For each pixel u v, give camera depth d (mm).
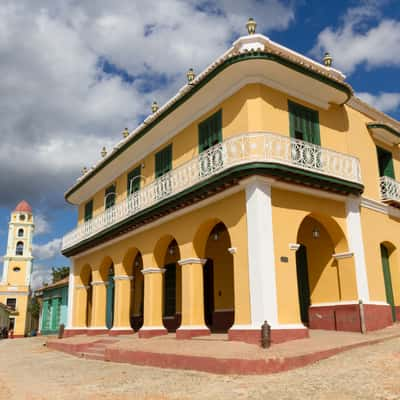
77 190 23375
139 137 16797
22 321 58375
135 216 15672
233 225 11891
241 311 11062
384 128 15703
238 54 11953
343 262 13242
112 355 12125
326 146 13898
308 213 12367
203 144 14211
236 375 8211
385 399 5984
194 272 13312
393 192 15742
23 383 9852
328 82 13250
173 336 14258
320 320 13438
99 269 20125
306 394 6496
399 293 14984
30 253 62562
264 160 11164
